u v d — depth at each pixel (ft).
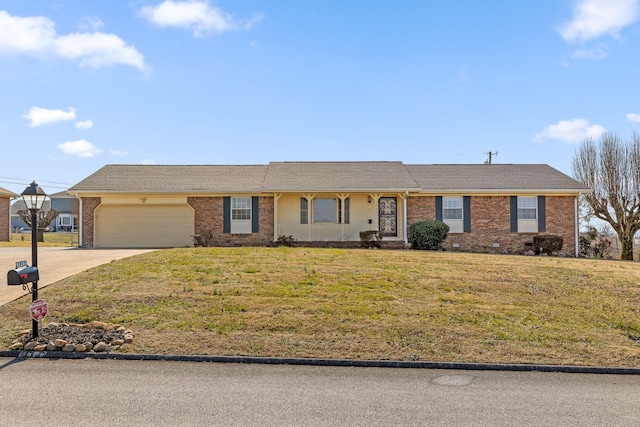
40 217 117.39
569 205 80.02
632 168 91.50
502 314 34.22
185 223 79.41
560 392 22.20
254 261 49.14
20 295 36.01
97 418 18.16
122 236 79.25
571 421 18.76
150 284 38.78
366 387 22.27
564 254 79.51
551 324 32.83
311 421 18.28
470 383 23.21
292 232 78.18
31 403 19.57
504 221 79.25
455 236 78.95
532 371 25.39
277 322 31.01
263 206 79.51
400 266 48.49
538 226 79.56
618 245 97.45
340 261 50.55
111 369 24.17
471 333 30.27
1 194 110.11
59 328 28.91
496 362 26.12
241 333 29.19
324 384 22.56
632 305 38.19
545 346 28.71
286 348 27.17
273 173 83.76
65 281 39.73
